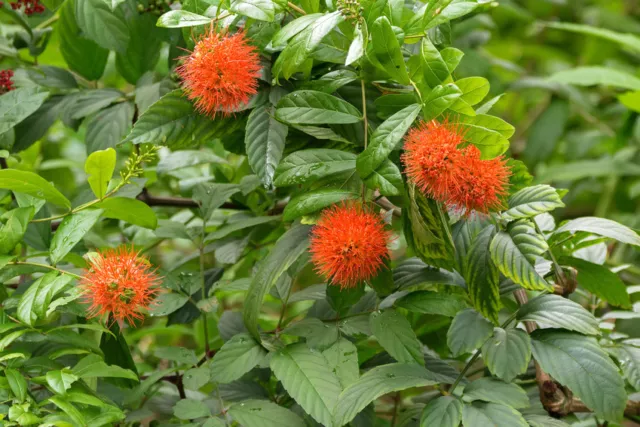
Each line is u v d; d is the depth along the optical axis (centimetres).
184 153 160
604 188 239
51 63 185
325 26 132
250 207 162
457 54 133
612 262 178
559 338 134
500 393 132
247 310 136
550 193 135
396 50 131
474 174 130
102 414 132
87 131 155
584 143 237
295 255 135
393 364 135
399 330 137
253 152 137
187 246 206
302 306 191
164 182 178
